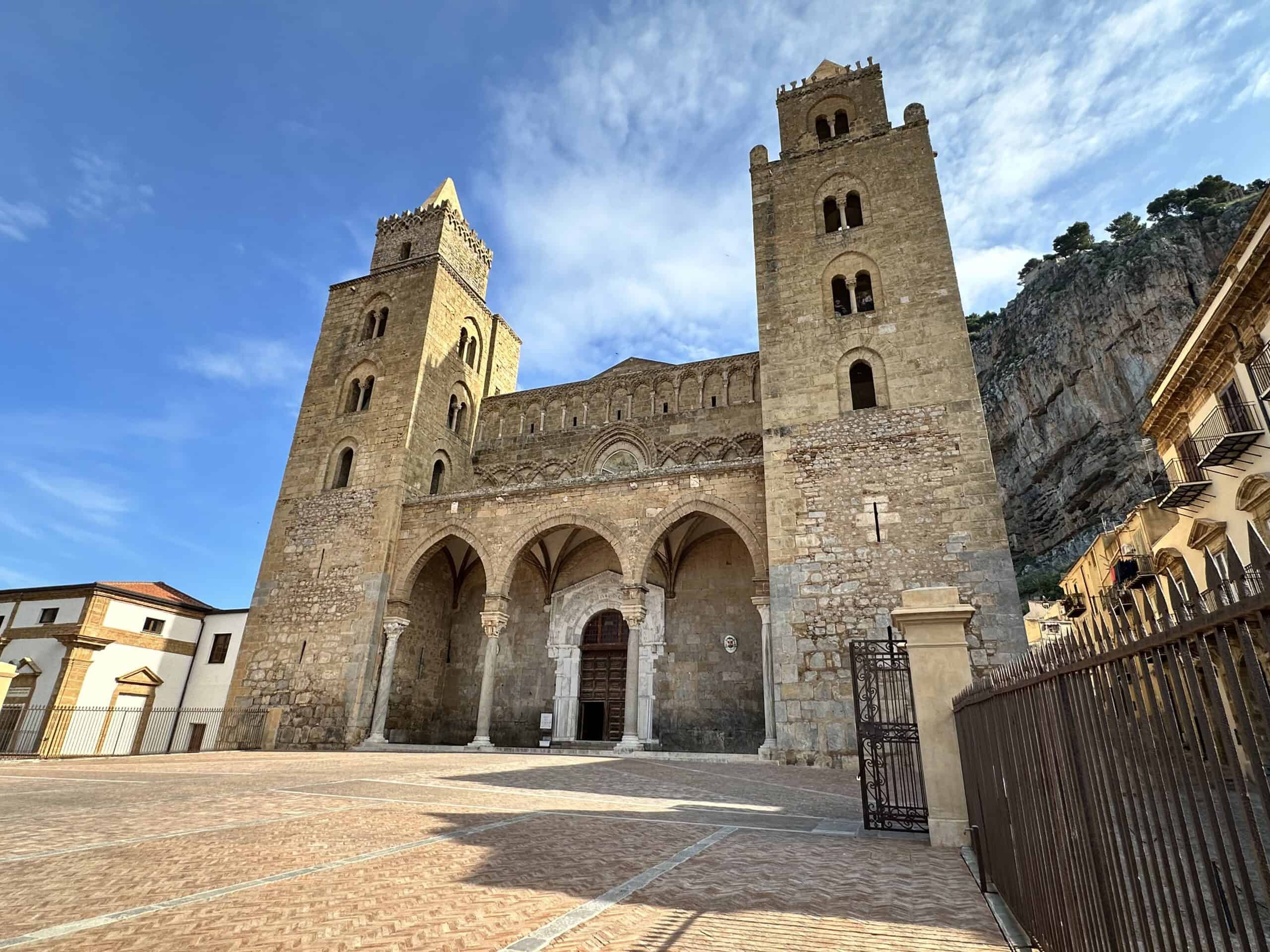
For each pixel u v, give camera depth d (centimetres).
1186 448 2212
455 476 3684
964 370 2481
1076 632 403
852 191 3036
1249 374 1747
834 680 2173
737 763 2164
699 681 2884
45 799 1266
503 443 3878
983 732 688
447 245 3988
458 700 3253
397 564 3052
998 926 546
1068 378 6888
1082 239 9275
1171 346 6125
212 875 699
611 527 2736
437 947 495
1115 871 347
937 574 2211
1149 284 6456
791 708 2181
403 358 3541
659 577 3114
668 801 1315
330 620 2984
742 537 2555
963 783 883
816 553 2361
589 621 3206
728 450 3353
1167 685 287
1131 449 6097
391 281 3872
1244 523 1828
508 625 3316
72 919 559
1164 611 292
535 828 973
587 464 3581
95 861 757
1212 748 250
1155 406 2288
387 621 2944
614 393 3762
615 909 590
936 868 753
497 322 4294
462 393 3884
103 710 3550
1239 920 235
